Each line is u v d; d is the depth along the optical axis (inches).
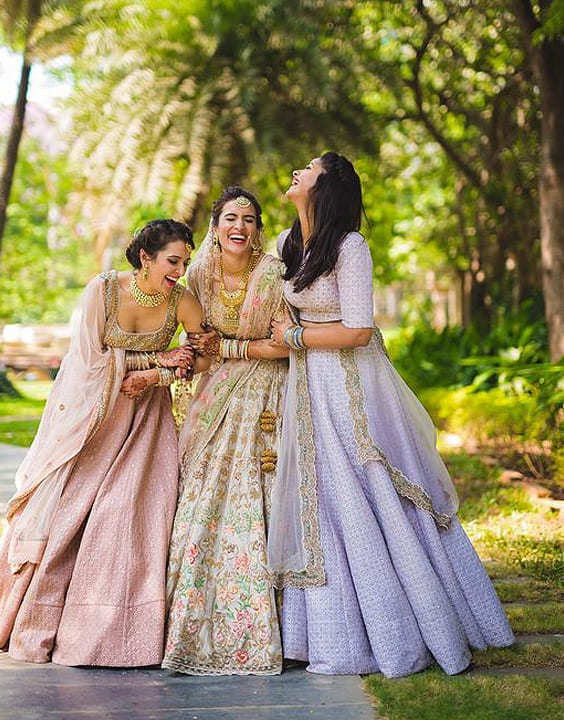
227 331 146.9
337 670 127.4
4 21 401.4
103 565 133.2
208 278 146.3
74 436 138.9
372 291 137.2
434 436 142.3
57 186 808.9
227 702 117.4
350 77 425.1
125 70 419.8
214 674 127.8
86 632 130.6
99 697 118.6
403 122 523.2
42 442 142.9
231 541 134.7
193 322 146.4
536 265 483.8
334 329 136.3
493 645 137.2
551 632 147.7
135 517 135.3
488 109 504.1
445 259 687.7
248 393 143.3
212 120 417.7
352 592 130.3
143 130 417.1
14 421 468.1
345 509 132.0
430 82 496.4
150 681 124.8
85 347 140.7
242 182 434.9
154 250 138.9
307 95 407.8
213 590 132.9
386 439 136.8
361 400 136.8
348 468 133.8
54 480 138.4
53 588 134.1
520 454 316.8
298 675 127.6
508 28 420.2
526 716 111.4
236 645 129.8
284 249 145.2
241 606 131.3
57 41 406.3
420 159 611.8
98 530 134.5
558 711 113.0
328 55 418.3
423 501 135.8
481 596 137.9
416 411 141.9
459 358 438.6
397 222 721.0
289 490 135.3
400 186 659.4
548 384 289.4
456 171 537.6
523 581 177.5
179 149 415.5
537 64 317.1
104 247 516.7
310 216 139.3
